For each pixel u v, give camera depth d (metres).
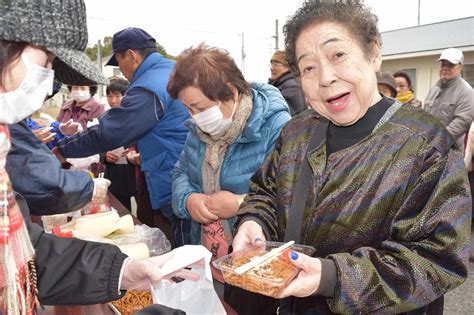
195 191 1.92
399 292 0.90
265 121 1.72
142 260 1.10
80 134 2.52
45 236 1.11
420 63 12.99
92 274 1.06
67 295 1.07
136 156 3.18
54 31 0.80
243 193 1.75
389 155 0.97
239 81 1.69
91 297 1.07
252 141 1.71
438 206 0.92
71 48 0.85
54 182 1.56
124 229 1.64
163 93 2.37
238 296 1.47
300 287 0.90
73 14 0.84
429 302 0.92
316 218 1.05
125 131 2.39
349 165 1.01
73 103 4.09
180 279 1.13
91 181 1.76
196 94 1.64
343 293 0.90
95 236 1.54
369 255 0.94
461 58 4.59
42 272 1.06
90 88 4.20
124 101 2.41
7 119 0.85
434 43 12.37
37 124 2.84
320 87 1.00
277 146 1.30
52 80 0.89
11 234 0.89
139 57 2.62
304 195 1.11
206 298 1.11
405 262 0.91
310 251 1.02
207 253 1.14
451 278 0.90
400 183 0.95
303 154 1.16
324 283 0.90
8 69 0.80
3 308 0.88
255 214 1.24
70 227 1.64
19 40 0.77
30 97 0.84
